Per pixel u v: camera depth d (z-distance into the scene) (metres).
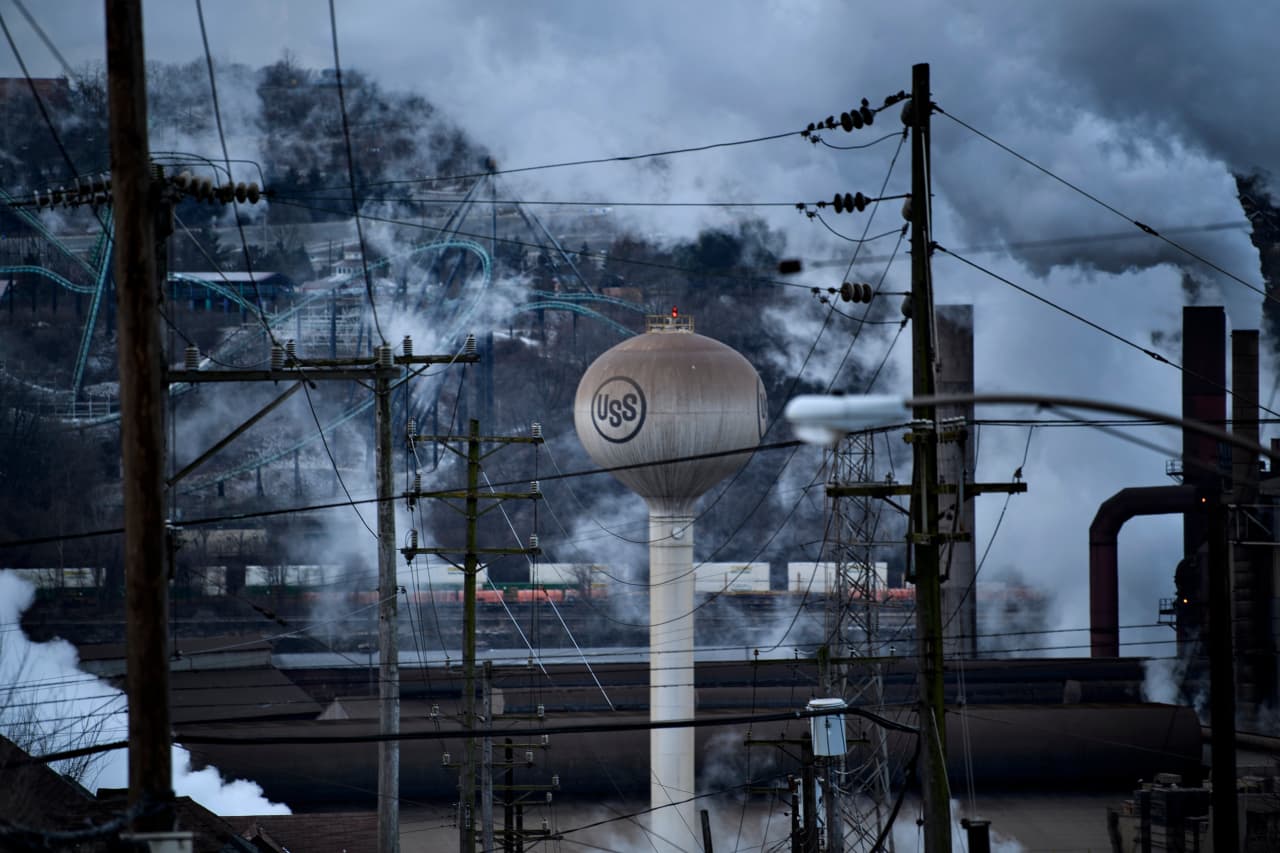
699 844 82.44
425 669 111.19
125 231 21.64
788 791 58.50
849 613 71.31
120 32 21.59
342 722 93.38
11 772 40.97
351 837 60.44
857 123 37.03
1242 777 84.81
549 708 104.62
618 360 81.50
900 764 93.25
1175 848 78.25
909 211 36.12
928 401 14.55
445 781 92.19
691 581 83.19
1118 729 101.25
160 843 20.69
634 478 81.25
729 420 79.69
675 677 82.38
